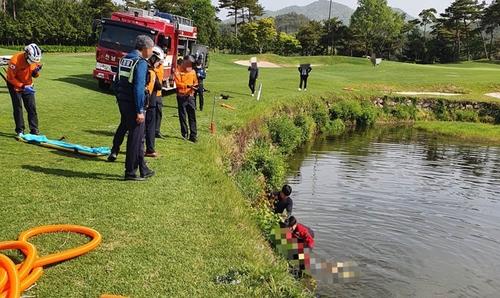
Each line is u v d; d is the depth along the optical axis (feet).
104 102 58.29
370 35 356.59
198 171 33.14
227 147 46.98
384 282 31.99
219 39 313.53
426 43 354.13
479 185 62.85
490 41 372.38
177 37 72.69
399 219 46.55
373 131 107.24
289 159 72.49
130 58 26.99
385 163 73.82
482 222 47.34
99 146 36.83
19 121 35.19
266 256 22.67
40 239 20.06
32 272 16.89
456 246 40.45
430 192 57.67
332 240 39.24
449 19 354.13
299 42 340.59
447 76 166.09
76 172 29.12
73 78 80.79
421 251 38.65
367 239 40.29
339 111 107.45
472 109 126.00
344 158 75.92
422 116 123.75
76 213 23.04
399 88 138.82
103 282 17.46
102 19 67.62
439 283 33.01
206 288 17.99
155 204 25.48
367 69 194.59
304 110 94.94
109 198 25.45
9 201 23.53
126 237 21.20
